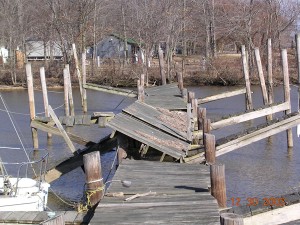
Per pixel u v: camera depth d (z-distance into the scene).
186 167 12.59
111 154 20.95
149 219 8.67
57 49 68.25
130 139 15.63
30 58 67.44
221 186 9.85
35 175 15.91
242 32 55.78
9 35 59.81
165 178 11.55
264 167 19.16
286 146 22.62
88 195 9.89
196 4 62.78
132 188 10.69
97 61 58.41
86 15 56.69
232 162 20.02
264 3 57.72
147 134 14.95
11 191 13.20
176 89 28.48
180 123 17.58
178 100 23.05
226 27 59.19
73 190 16.30
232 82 51.81
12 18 60.75
